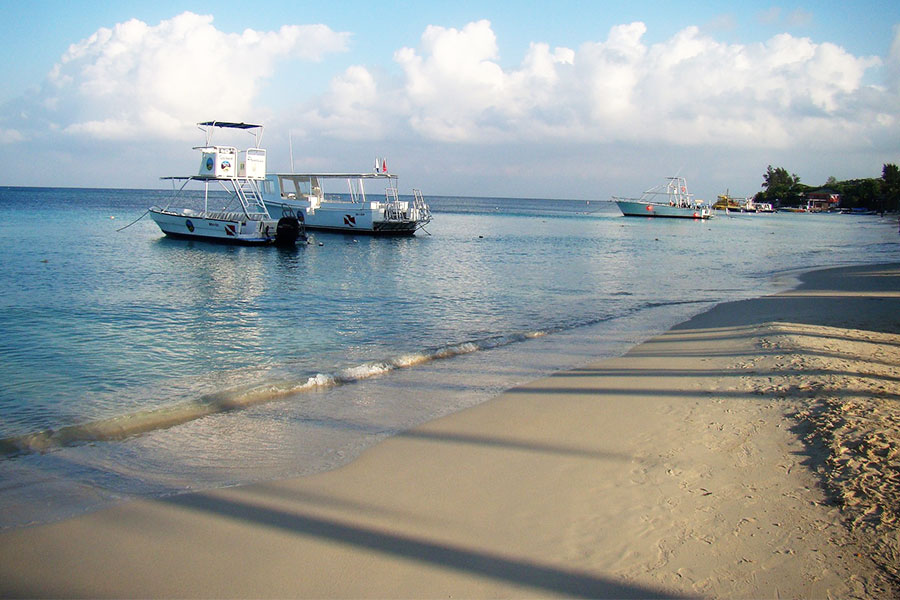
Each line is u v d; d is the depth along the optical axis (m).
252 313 15.64
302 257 32.38
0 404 8.14
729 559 3.87
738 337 11.38
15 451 6.24
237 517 4.69
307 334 13.06
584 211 156.75
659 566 3.84
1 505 4.96
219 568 3.97
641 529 4.32
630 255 36.75
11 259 26.59
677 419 6.77
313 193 47.12
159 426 6.98
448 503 4.85
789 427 6.23
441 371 9.54
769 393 7.49
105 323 14.08
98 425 7.00
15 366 10.19
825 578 3.60
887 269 26.44
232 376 9.67
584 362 10.05
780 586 3.55
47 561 4.08
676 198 103.19
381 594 3.65
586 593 3.60
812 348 9.79
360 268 27.45
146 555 4.14
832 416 6.35
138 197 143.38
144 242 37.09
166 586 3.78
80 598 3.66
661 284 22.61
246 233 36.19
